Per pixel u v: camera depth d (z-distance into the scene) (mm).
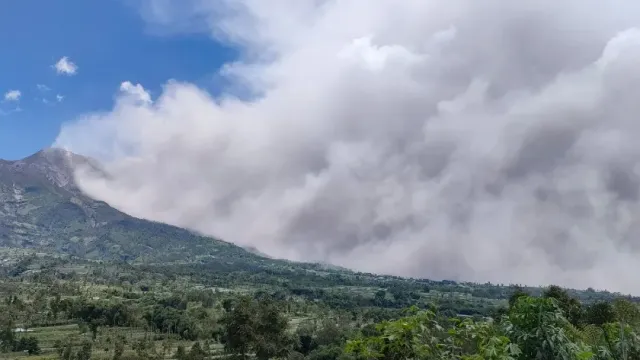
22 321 127500
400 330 8977
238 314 76000
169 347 109312
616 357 10539
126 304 145000
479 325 9477
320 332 102875
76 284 197875
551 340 8586
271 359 83562
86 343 104062
